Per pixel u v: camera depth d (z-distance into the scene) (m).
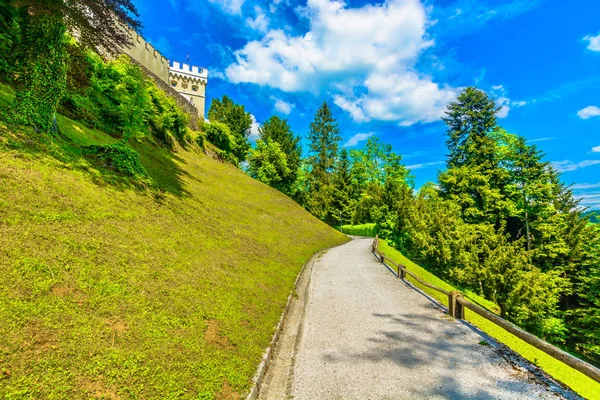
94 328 4.15
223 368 4.95
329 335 7.40
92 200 7.42
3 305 3.59
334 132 69.81
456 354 6.25
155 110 20.95
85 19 8.93
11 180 5.93
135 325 4.68
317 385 5.21
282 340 7.30
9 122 7.64
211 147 35.22
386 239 29.14
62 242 5.30
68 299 4.33
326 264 17.31
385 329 7.66
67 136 10.14
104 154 10.30
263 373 5.54
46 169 7.19
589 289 24.00
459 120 38.66
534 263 27.31
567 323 24.22
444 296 13.55
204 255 9.15
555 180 29.92
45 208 5.88
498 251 21.38
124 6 9.62
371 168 55.62
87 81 13.37
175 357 4.57
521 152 31.72
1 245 4.41
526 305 19.17
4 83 8.80
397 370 5.63
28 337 3.44
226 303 7.15
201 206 14.21
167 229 9.07
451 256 23.00
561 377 9.12
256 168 49.62
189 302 6.20
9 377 2.96
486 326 11.12
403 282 12.78
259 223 19.16
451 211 26.77
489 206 31.55
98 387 3.45
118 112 14.57
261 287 9.58
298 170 61.41
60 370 3.34
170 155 21.16
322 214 55.91
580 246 25.06
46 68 8.52
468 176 33.16
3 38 8.08
